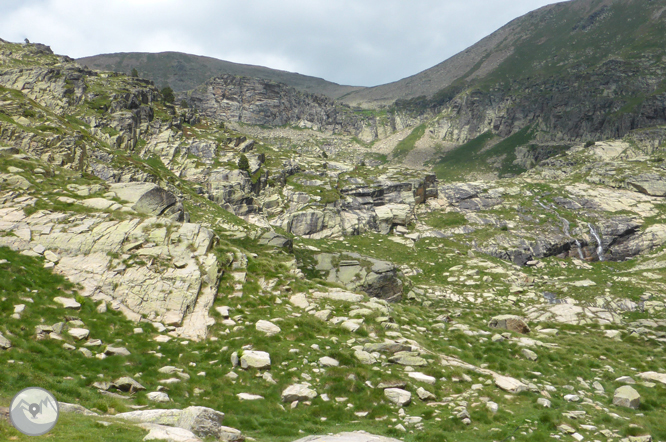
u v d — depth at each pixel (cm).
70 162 4928
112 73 13125
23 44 12225
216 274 2964
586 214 10950
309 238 9331
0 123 4597
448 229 10631
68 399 1428
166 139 10081
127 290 2500
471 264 8162
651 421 2047
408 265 8238
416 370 2353
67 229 2773
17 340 1728
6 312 1903
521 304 6022
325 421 1770
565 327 4744
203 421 1277
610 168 13562
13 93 5784
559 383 2545
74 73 10219
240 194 9212
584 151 17600
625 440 1800
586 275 8081
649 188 11762
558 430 1828
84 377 1669
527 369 2702
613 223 10319
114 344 2022
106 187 3591
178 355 2153
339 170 13288
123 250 2777
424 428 1738
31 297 2098
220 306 2738
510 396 2188
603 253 9812
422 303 5550
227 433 1313
